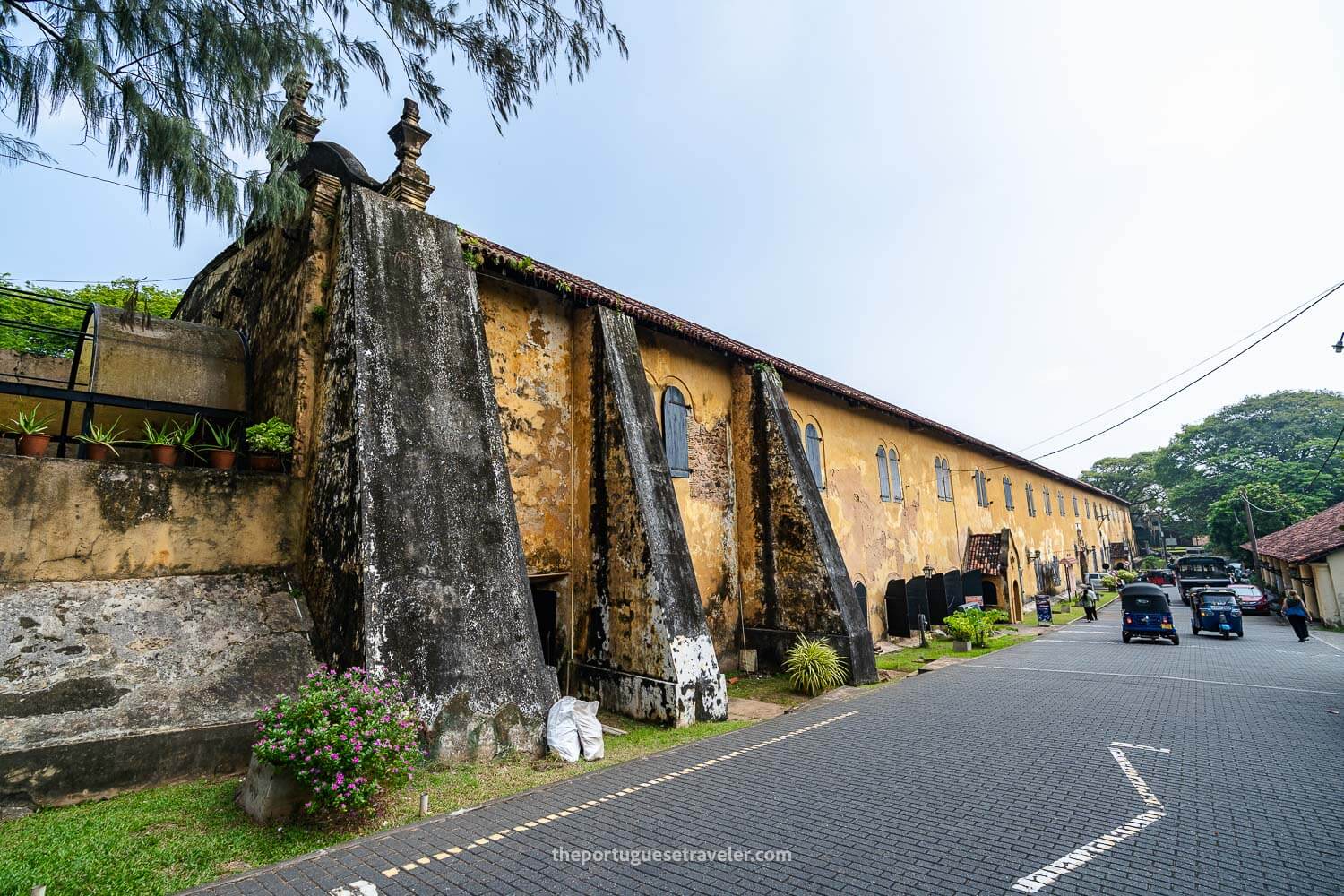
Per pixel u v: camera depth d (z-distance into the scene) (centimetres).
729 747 765
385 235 852
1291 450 5072
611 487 1003
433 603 699
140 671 605
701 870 445
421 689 655
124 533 689
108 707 566
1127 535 6284
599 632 990
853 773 659
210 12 559
